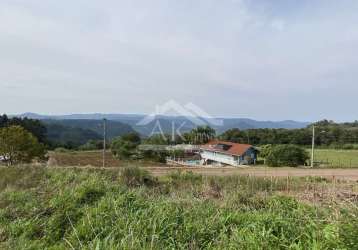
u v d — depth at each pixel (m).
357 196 6.59
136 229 4.34
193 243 3.91
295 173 21.86
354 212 3.48
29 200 7.23
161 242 3.95
